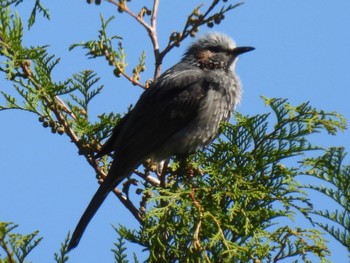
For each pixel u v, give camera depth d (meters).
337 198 9.72
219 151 10.48
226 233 9.66
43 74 10.88
